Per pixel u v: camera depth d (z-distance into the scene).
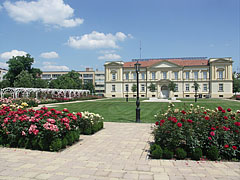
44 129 7.13
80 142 8.44
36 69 65.94
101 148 7.52
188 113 7.20
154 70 65.88
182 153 6.10
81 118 10.00
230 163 5.78
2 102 22.70
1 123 7.79
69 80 71.81
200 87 62.59
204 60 66.06
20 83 50.78
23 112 8.23
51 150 7.10
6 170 5.26
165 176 4.85
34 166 5.58
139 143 8.25
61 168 5.42
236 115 6.96
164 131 6.43
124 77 69.38
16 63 59.81
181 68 63.81
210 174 4.97
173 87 56.47
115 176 4.87
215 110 7.18
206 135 6.26
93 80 110.25
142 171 5.19
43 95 39.50
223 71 59.94
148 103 34.59
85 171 5.20
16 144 7.65
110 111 21.50
